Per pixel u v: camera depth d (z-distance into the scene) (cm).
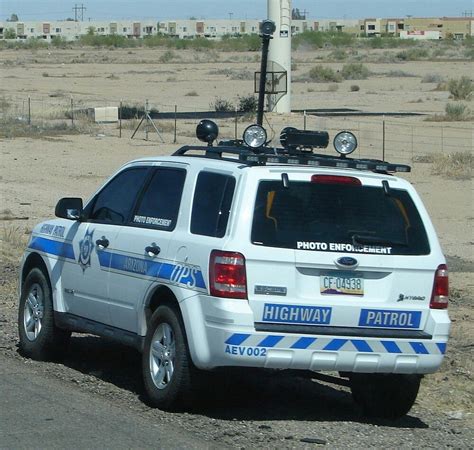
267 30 1966
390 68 13300
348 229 1019
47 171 3869
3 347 1359
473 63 14588
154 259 1079
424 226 1049
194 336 1006
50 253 1272
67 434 962
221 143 1218
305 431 1028
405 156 4253
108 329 1166
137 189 1167
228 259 984
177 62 15550
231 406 1112
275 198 1007
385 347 1014
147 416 1040
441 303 1044
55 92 8619
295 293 996
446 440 1039
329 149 4250
